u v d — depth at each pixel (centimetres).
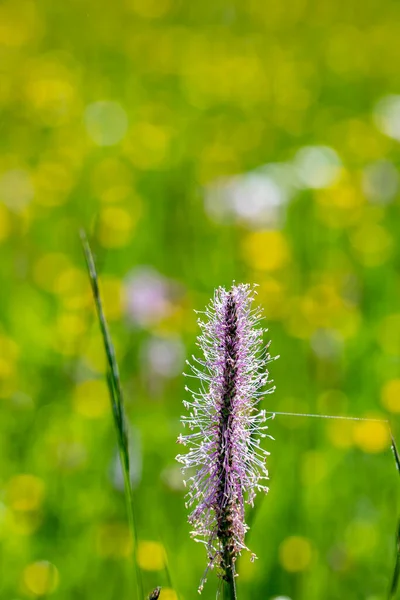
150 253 1026
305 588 558
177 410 741
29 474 655
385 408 736
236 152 1344
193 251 1030
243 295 301
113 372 340
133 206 1122
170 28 1869
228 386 297
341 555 579
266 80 1630
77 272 941
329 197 1114
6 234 1046
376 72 1688
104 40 1761
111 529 576
